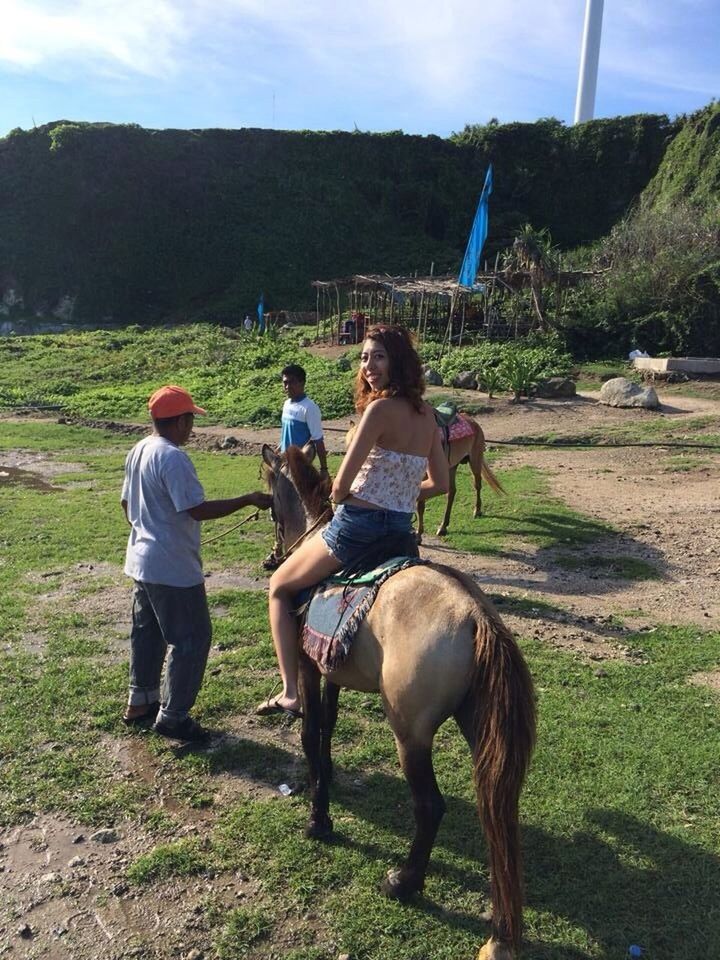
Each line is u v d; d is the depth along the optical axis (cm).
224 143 7375
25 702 514
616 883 344
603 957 305
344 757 447
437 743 464
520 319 2889
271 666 567
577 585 745
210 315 6072
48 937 322
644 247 3038
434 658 292
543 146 7856
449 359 2409
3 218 6738
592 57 7962
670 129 7425
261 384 2481
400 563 333
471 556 838
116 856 370
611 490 1141
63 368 3206
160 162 7062
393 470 337
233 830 384
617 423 1727
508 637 286
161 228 6881
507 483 1201
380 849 369
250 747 460
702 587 733
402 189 7462
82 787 423
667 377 2205
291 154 7494
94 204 6825
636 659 575
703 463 1316
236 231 6875
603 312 2725
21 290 6581
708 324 2566
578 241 7488
